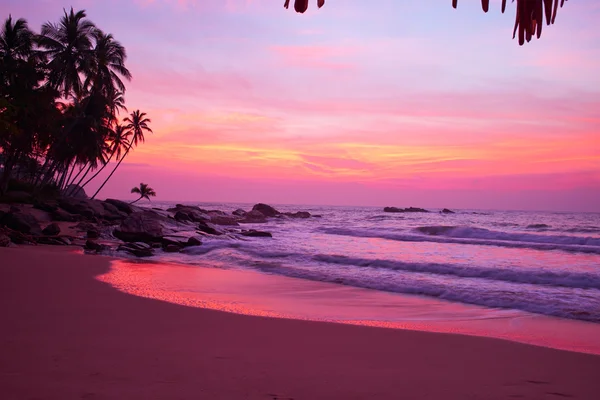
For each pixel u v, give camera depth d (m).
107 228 29.66
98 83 46.41
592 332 8.14
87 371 4.91
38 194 44.16
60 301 9.27
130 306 8.97
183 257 20.36
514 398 4.59
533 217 82.38
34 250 19.61
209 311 8.77
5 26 40.12
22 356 5.43
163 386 4.53
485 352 6.39
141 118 60.25
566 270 15.20
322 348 6.39
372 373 5.29
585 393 4.79
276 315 8.92
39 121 39.19
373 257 19.50
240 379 4.87
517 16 1.52
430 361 5.89
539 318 9.27
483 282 13.40
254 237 29.50
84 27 43.78
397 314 9.60
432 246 24.94
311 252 20.97
